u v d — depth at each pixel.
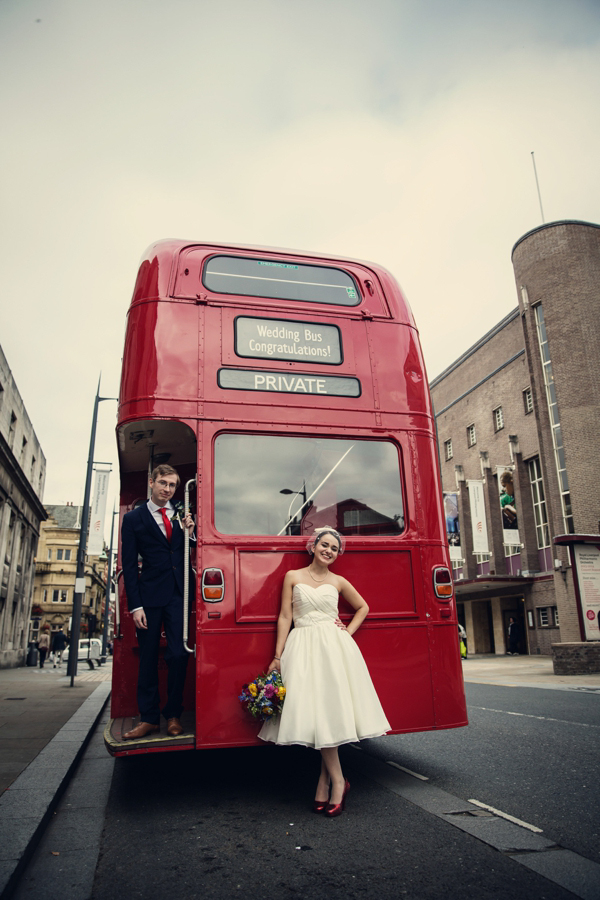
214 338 5.09
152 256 5.31
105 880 3.29
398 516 5.20
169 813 4.50
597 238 27.30
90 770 6.02
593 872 3.26
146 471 7.04
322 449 5.14
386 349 5.51
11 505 29.20
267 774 5.71
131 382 4.96
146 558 5.03
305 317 5.36
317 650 4.36
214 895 3.08
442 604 5.15
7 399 28.02
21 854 3.34
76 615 15.28
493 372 33.59
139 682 4.83
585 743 6.68
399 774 5.47
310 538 4.84
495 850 3.60
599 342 26.11
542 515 29.36
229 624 4.61
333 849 3.67
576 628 24.78
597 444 25.08
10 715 9.01
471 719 8.62
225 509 4.80
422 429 5.45
